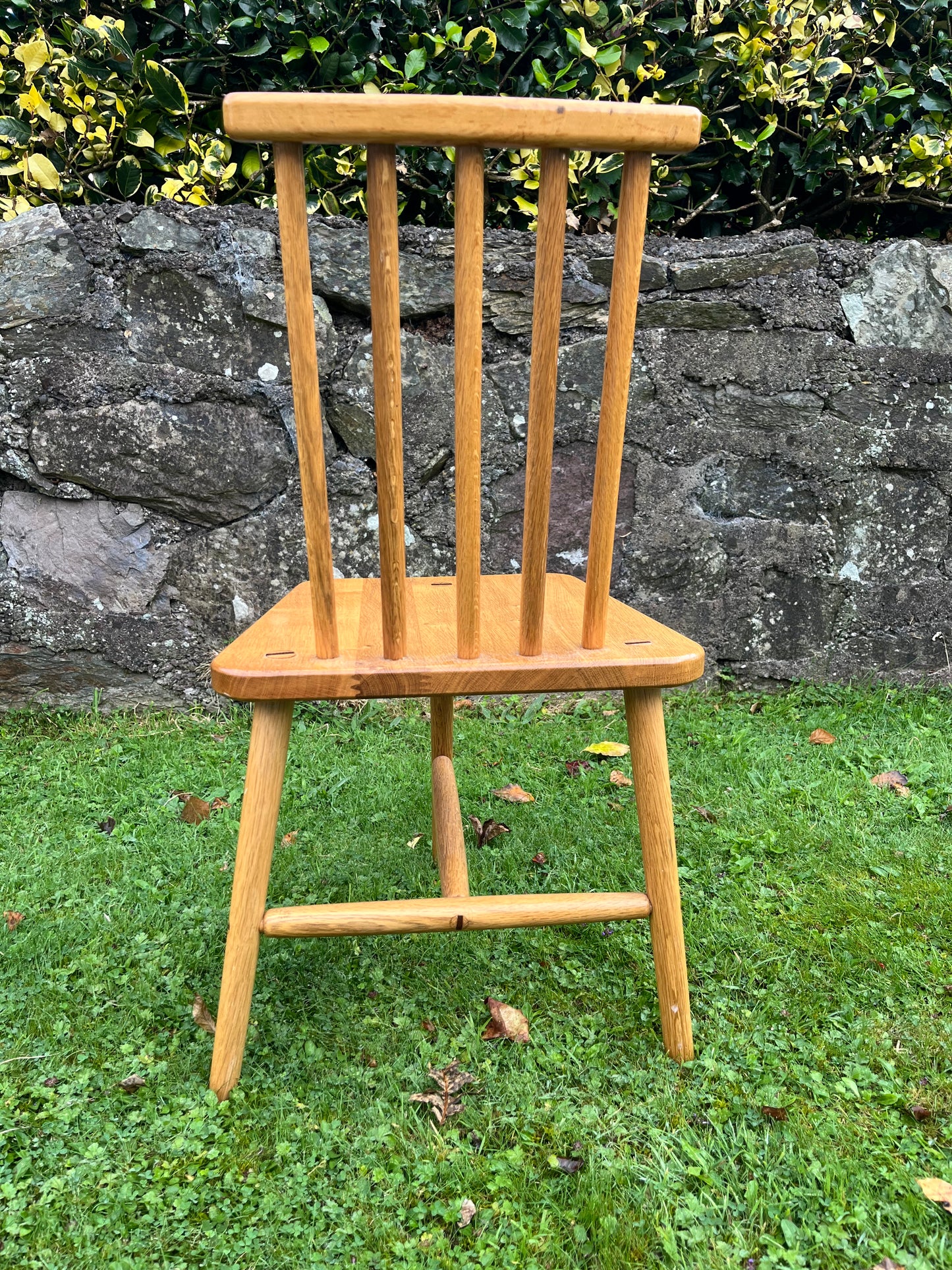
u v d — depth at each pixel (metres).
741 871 1.55
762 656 2.36
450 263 2.09
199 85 2.16
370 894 1.49
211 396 2.07
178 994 1.24
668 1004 1.12
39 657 2.13
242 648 1.05
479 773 1.93
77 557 2.11
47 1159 0.97
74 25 1.99
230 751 2.02
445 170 2.15
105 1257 0.87
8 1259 0.87
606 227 2.32
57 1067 1.10
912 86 2.33
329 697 0.97
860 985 1.26
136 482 2.08
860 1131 1.02
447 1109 1.05
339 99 0.79
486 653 1.03
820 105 2.21
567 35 2.07
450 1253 0.88
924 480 2.29
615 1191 0.94
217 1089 1.07
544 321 0.88
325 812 1.77
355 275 2.06
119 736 2.08
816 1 2.19
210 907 1.44
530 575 0.98
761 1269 0.86
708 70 2.21
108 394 2.03
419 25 2.09
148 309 2.03
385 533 0.94
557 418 2.19
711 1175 0.95
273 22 2.04
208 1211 0.92
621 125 0.82
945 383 2.24
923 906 1.45
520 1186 0.95
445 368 2.14
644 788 1.09
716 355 2.20
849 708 2.28
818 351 2.21
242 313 2.05
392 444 0.90
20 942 1.33
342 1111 1.06
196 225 2.02
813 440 2.25
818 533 2.29
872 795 1.82
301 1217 0.92
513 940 1.38
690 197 2.46
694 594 2.31
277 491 2.14
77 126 2.05
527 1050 1.14
